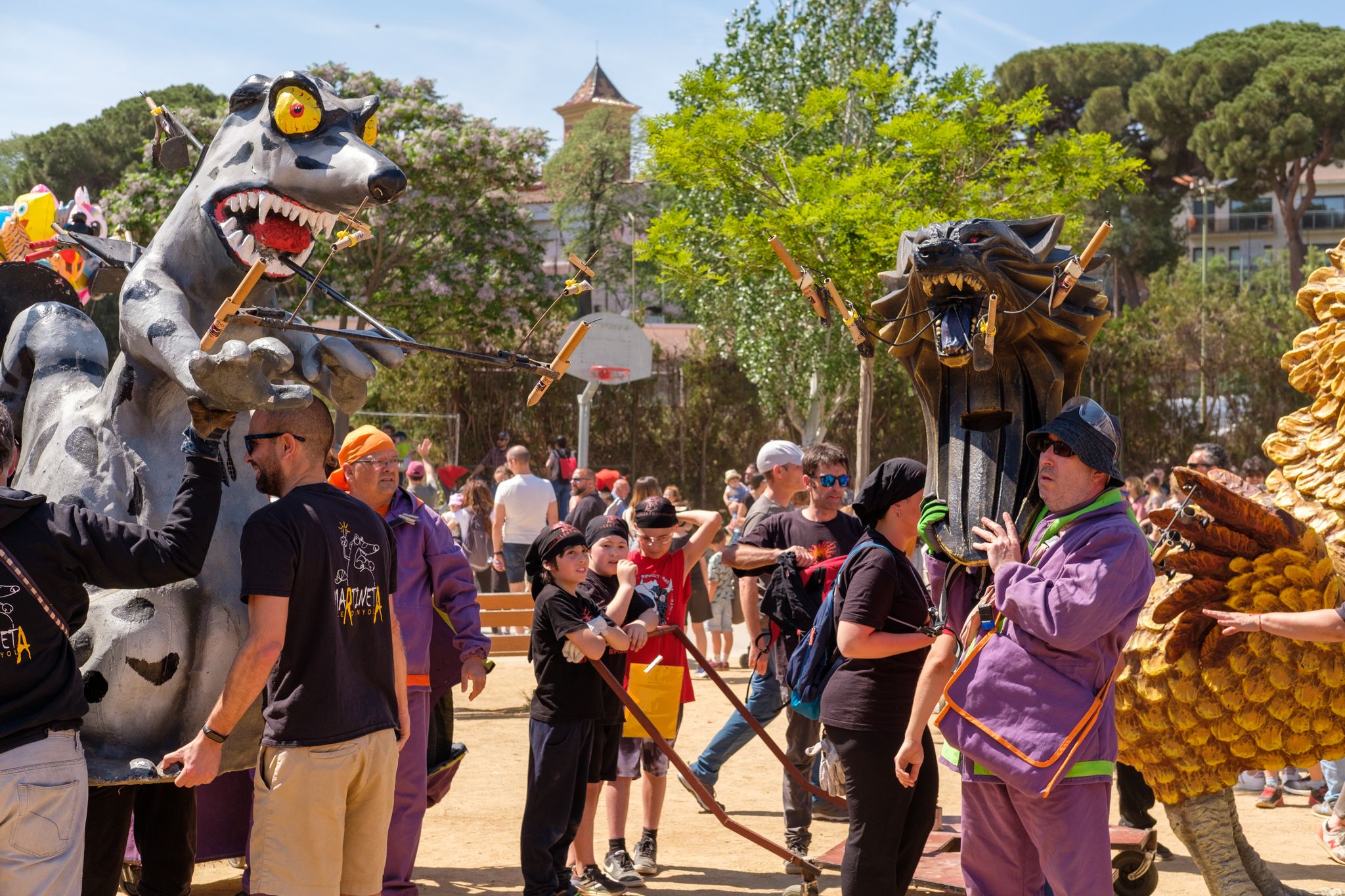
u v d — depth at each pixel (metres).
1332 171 67.75
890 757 4.03
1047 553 3.54
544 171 47.47
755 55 19.80
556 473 18.80
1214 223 67.38
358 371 4.02
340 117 3.98
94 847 3.90
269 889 3.36
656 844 5.60
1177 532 4.54
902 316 4.44
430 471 13.39
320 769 3.38
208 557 3.99
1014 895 3.69
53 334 4.51
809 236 14.88
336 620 3.42
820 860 5.14
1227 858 4.56
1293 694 4.38
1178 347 30.03
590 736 4.77
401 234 25.73
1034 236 4.38
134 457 4.01
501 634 12.60
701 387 28.09
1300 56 51.91
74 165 44.16
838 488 5.63
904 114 15.66
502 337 26.94
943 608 4.37
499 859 5.68
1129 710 4.60
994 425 4.39
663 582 5.83
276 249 4.02
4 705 2.98
